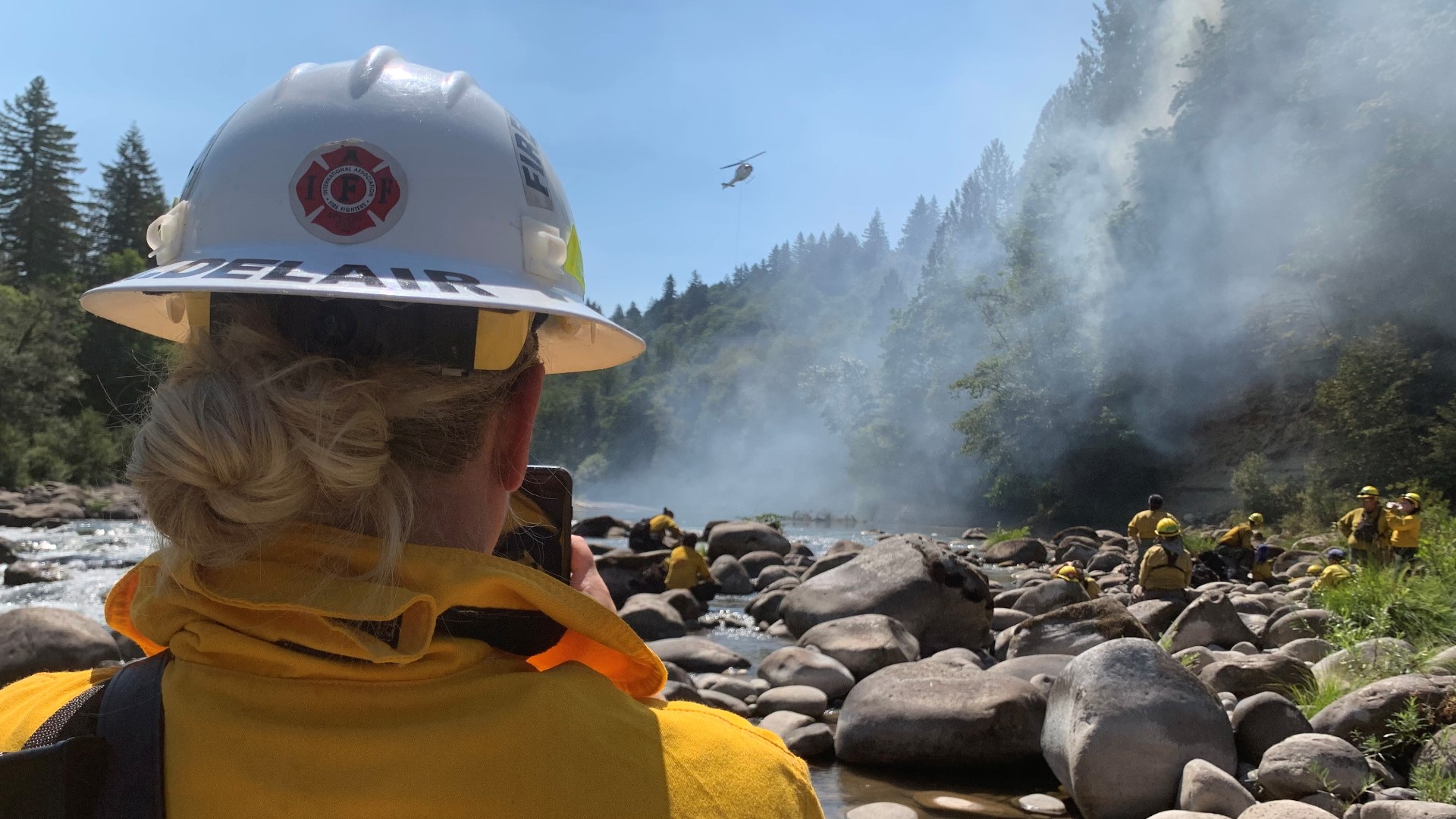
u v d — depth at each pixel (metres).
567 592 0.87
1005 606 12.88
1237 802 4.53
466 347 0.89
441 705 0.78
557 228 1.04
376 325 0.85
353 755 0.74
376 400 0.82
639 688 0.96
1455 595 8.41
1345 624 8.03
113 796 0.74
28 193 71.44
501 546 1.18
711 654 8.94
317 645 0.78
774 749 0.93
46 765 0.73
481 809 0.74
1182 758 4.86
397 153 0.93
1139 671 5.13
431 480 0.87
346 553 0.80
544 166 1.06
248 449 0.75
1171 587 12.10
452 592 0.80
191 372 0.85
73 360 50.94
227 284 0.82
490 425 0.92
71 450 45.47
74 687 0.93
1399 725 4.98
